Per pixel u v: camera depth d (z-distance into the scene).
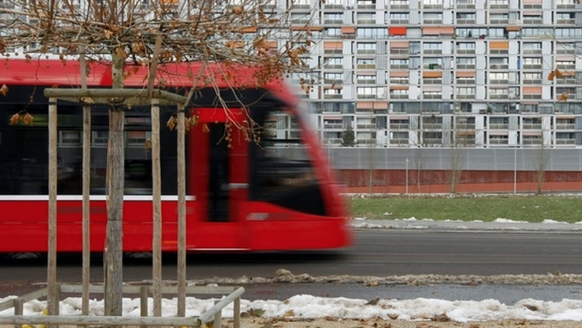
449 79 71.12
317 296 10.98
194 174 14.32
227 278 13.07
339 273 13.98
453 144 59.19
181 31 6.10
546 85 70.50
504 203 37.44
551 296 11.28
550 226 26.53
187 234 14.27
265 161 14.51
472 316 8.84
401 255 17.02
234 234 14.38
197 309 9.15
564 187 58.44
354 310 9.04
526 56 70.81
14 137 14.13
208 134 14.32
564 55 69.38
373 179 58.62
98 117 14.12
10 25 5.89
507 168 58.84
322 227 14.62
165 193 14.27
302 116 14.72
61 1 6.34
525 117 70.56
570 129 70.31
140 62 6.41
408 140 68.75
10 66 14.11
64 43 5.93
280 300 10.57
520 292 11.62
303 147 14.66
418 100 71.00
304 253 17.31
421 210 34.53
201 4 5.89
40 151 14.16
